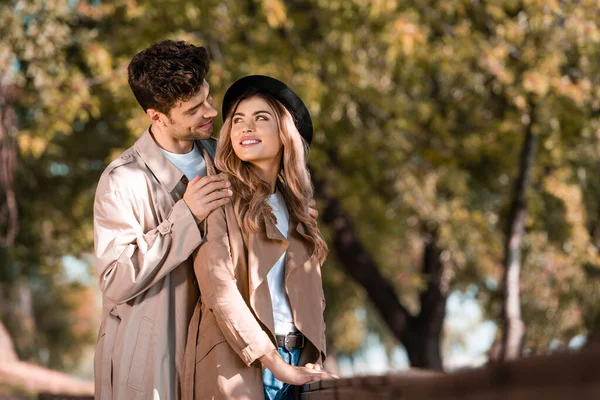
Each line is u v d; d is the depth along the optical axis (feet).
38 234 47.19
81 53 37.93
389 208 43.50
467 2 39.52
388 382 5.82
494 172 46.09
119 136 44.06
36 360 68.54
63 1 35.78
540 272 43.93
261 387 9.64
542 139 40.32
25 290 71.56
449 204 42.27
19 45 35.29
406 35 34.63
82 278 81.35
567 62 40.22
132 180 10.58
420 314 47.06
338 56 37.99
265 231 9.97
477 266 46.88
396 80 40.81
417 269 53.83
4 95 37.37
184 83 10.44
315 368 9.77
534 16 36.22
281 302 10.02
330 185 41.93
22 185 46.98
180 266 10.41
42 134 35.73
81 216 47.73
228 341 9.50
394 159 41.47
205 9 35.60
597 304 42.65
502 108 42.52
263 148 10.20
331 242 45.55
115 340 10.28
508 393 3.56
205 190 9.99
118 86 35.96
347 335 70.18
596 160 41.65
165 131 10.89
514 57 39.19
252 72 35.65
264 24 37.50
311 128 11.02
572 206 39.55
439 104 43.52
